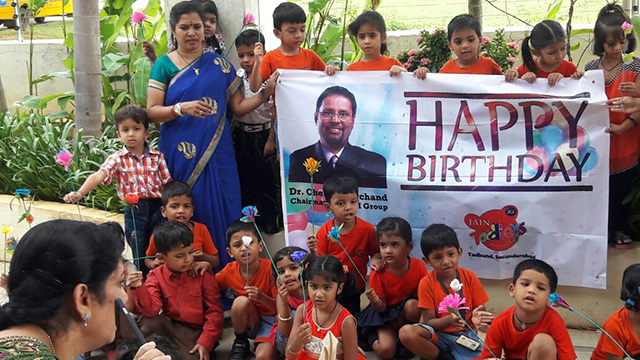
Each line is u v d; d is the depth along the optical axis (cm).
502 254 418
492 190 414
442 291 369
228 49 498
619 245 412
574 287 419
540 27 411
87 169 530
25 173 548
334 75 430
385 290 392
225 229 449
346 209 394
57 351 179
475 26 428
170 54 442
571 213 408
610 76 416
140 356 189
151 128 578
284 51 459
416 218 427
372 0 557
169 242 385
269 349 376
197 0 468
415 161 423
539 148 411
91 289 178
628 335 331
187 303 399
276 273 377
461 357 362
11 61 752
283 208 439
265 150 464
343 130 430
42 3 670
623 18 403
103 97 643
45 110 751
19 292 173
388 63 446
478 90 416
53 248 174
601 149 402
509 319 338
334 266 339
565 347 327
